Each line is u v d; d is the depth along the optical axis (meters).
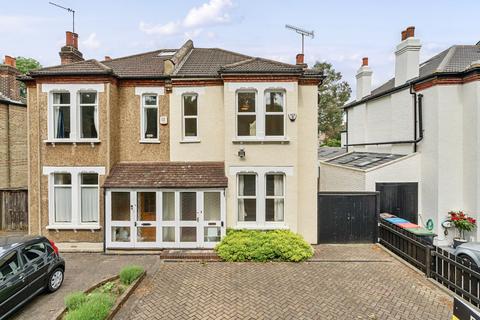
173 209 11.30
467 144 12.38
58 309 7.15
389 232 11.09
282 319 6.69
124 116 12.23
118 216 11.32
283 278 8.73
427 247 8.70
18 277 6.77
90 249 11.13
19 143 16.95
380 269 9.36
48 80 11.48
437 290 7.95
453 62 13.51
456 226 12.23
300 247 10.30
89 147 11.59
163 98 12.16
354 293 7.82
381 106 17.55
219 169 11.71
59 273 8.23
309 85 11.71
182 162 12.13
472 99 12.11
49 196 11.70
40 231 11.73
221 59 14.09
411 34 15.12
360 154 18.80
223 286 8.23
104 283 8.23
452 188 12.63
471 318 4.42
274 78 11.15
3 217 14.00
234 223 11.34
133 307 7.16
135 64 13.79
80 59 14.76
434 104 12.89
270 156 11.31
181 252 10.60
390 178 13.58
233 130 11.29
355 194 11.85
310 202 11.77
